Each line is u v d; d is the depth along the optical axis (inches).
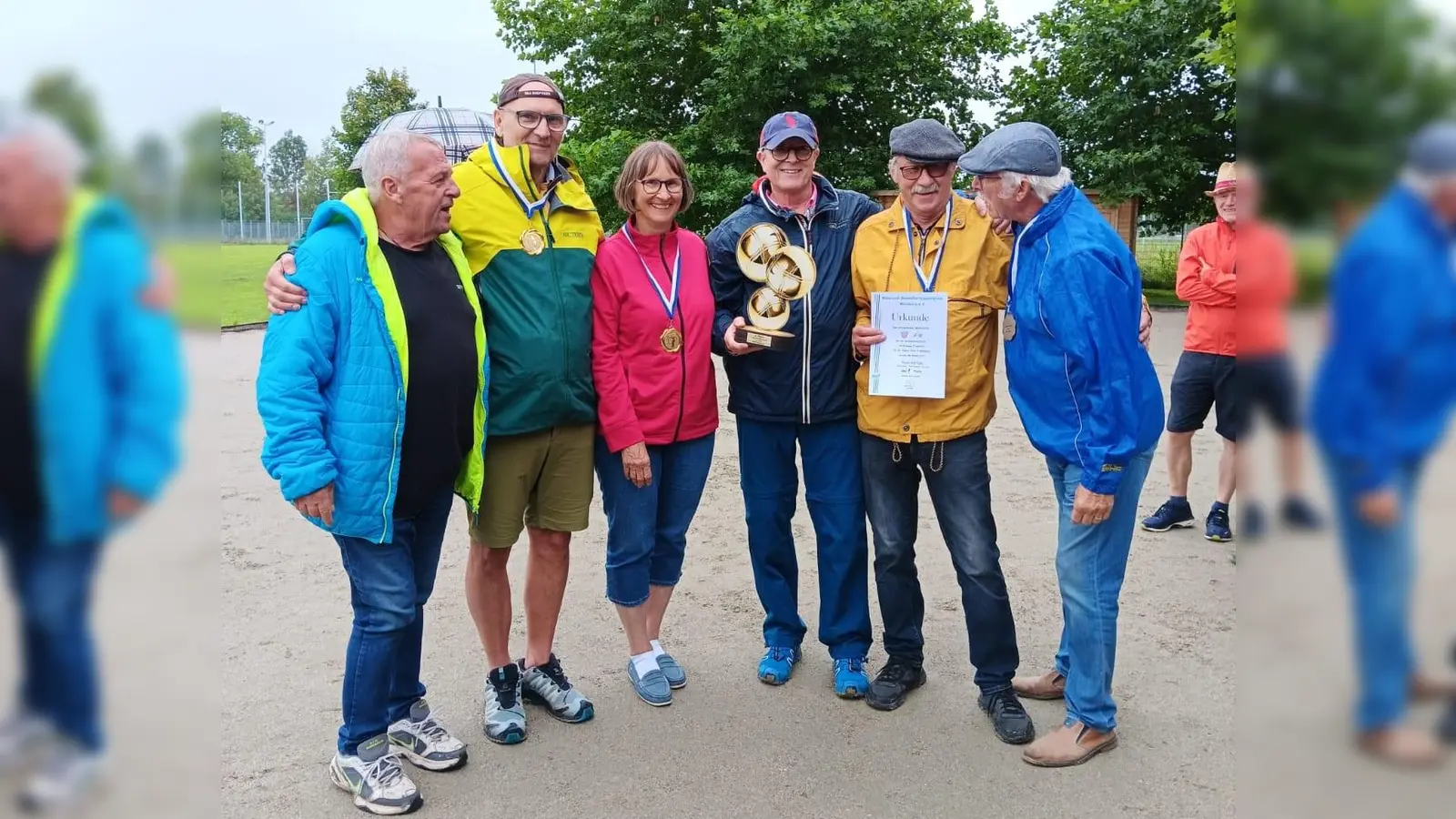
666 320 116.9
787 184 119.7
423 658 138.8
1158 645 138.9
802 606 160.6
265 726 117.2
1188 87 780.6
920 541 194.1
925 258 115.0
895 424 116.2
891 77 796.0
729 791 103.3
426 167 95.0
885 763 108.9
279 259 95.2
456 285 102.3
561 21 835.4
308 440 91.0
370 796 98.7
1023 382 105.3
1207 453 262.5
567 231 113.8
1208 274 177.0
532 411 110.0
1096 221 99.6
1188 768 106.8
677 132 814.5
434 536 108.0
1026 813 98.6
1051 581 167.6
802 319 119.6
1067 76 842.8
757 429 126.0
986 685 119.3
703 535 199.8
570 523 117.6
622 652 141.3
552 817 98.3
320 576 171.8
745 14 796.6
